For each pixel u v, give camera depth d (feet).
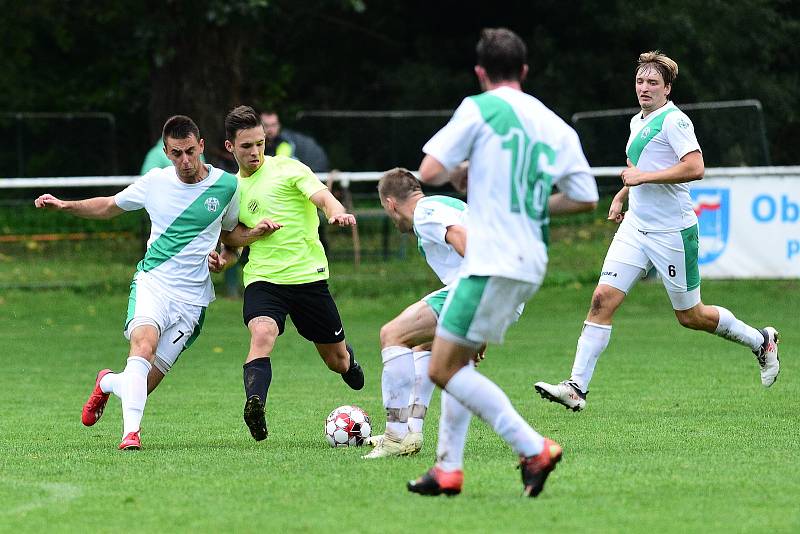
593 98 276.82
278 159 77.15
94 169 223.71
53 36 273.75
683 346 126.82
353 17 286.66
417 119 211.41
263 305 75.20
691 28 262.67
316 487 57.67
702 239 154.20
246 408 68.74
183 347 75.51
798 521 50.11
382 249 186.19
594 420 80.28
